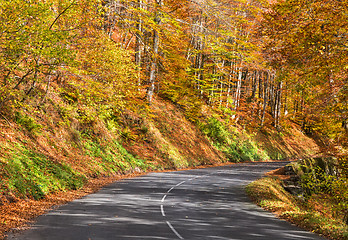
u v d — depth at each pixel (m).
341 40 12.34
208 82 47.91
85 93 22.47
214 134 45.19
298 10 12.34
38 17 14.05
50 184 15.66
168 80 41.66
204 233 9.88
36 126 19.31
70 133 23.28
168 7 32.03
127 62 24.64
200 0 28.80
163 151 32.88
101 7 17.64
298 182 26.31
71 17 16.69
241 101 56.53
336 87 13.16
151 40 36.88
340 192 16.23
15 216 10.92
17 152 16.03
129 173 26.16
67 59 14.99
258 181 23.94
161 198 16.08
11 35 13.48
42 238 8.70
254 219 12.61
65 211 12.36
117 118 31.22
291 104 64.12
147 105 33.72
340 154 15.57
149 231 9.77
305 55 12.65
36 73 17.25
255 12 30.17
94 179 21.06
